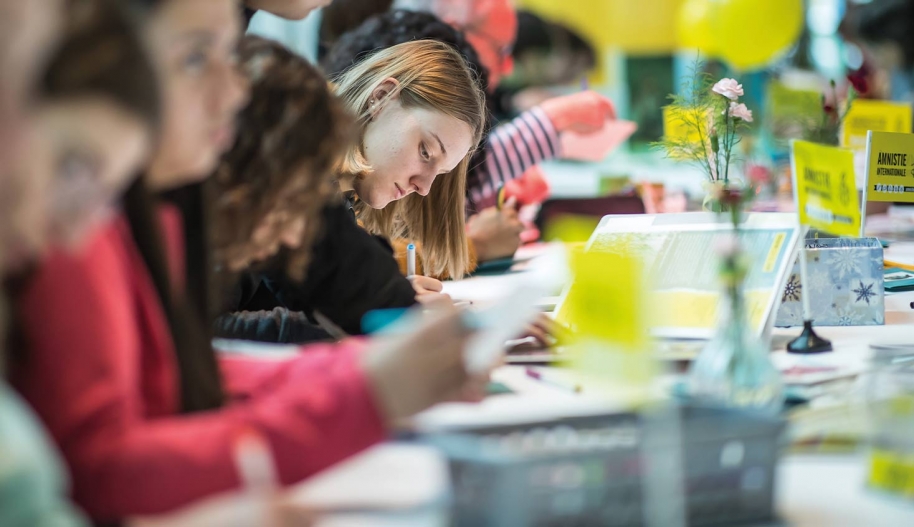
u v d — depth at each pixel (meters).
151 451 1.19
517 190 4.60
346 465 1.56
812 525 1.30
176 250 1.58
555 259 1.40
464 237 3.44
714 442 1.30
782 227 2.40
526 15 7.04
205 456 1.21
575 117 4.42
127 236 1.34
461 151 3.11
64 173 0.91
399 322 2.45
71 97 0.90
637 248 2.52
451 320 1.31
